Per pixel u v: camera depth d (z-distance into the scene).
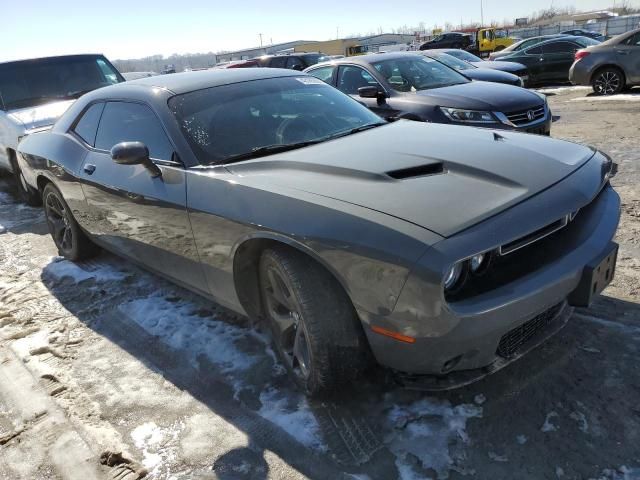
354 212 2.16
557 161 2.56
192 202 2.80
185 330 3.35
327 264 2.20
